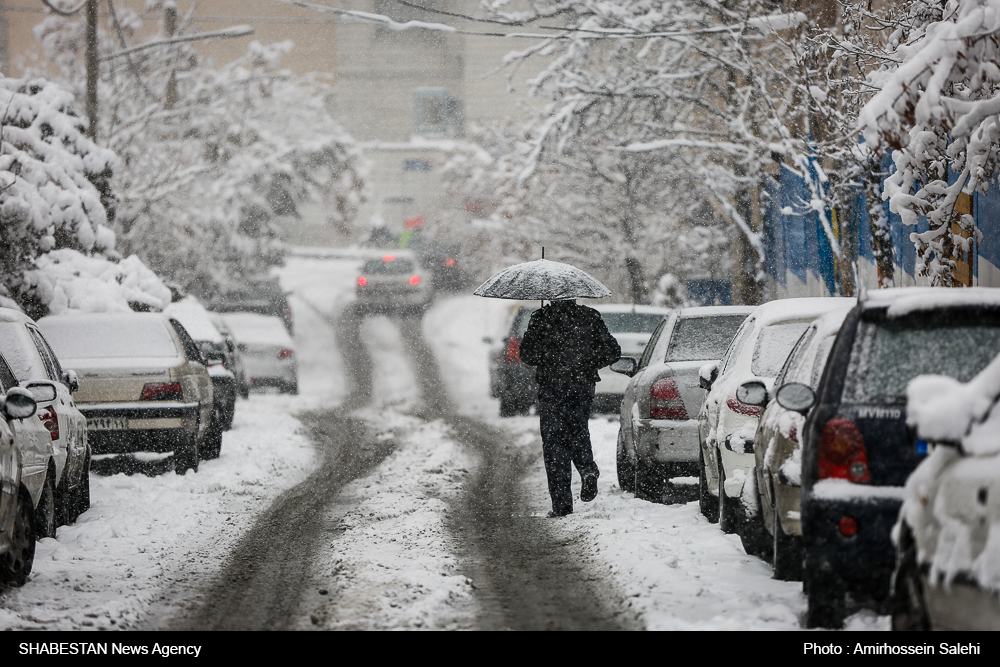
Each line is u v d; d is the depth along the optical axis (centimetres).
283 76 11544
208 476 4388
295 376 8300
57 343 4453
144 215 10319
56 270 6034
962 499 1522
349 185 12744
